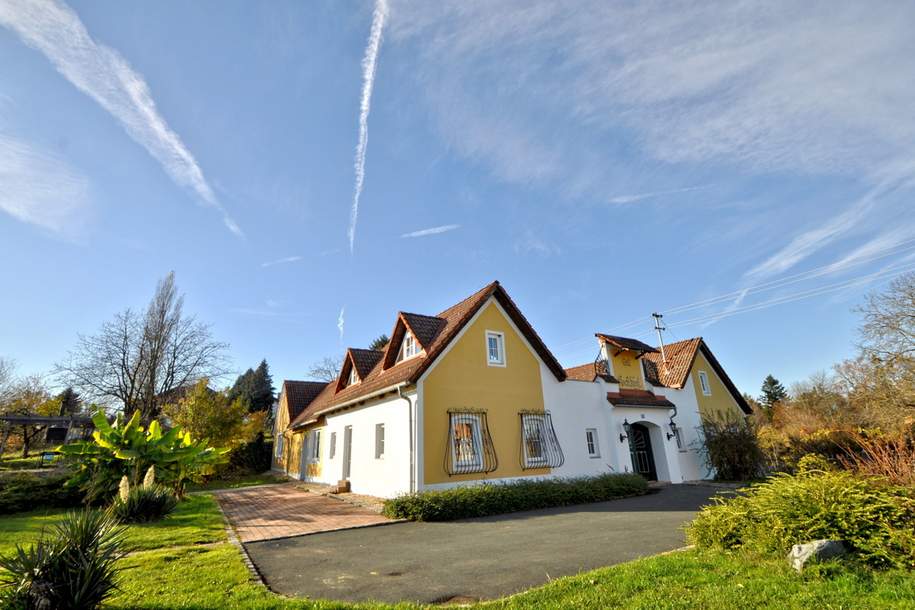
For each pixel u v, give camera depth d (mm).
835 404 33219
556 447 15172
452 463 12711
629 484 14336
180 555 6746
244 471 28797
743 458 19188
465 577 5770
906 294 21906
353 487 16312
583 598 4516
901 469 6598
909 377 20906
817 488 5754
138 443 12672
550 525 9344
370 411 15508
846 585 4297
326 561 6742
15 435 32094
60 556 4246
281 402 32031
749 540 5602
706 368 23938
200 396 24312
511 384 14898
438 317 16688
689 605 4160
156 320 28594
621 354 20094
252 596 4844
